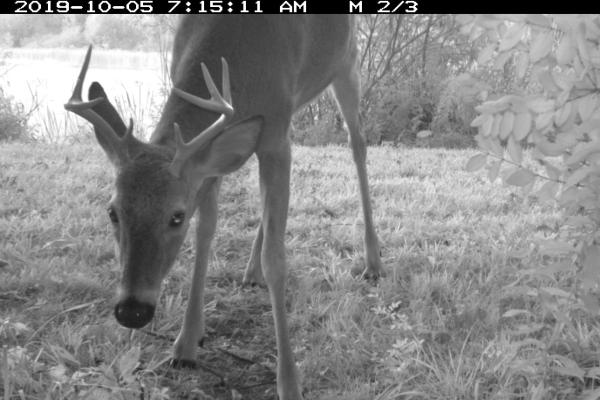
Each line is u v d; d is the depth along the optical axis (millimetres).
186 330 3912
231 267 5270
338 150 10258
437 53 12516
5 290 4582
